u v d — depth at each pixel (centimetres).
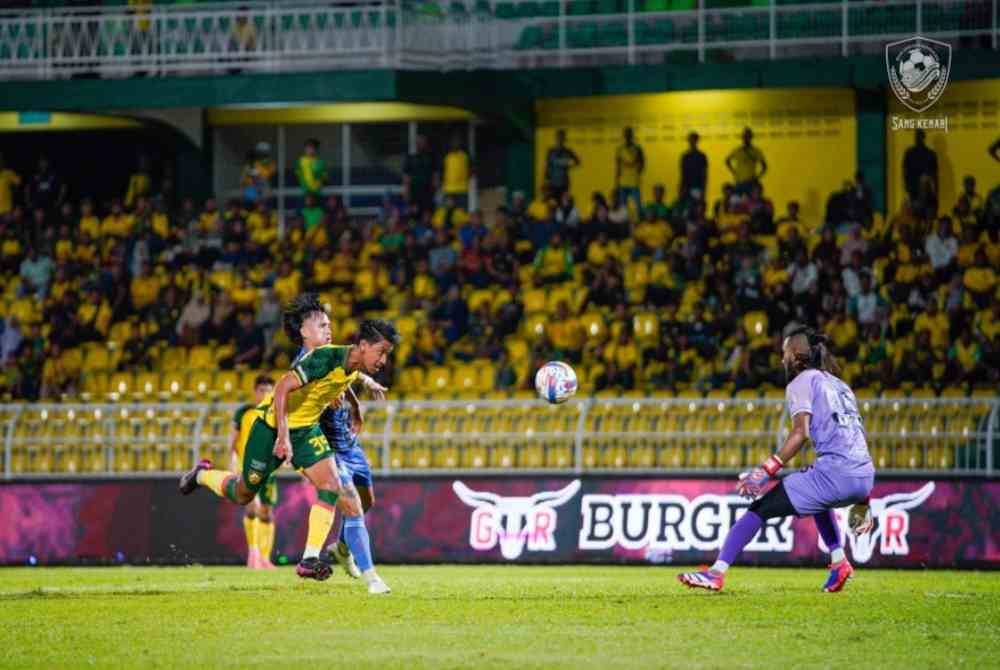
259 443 3800
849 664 2645
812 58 8100
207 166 9194
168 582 4784
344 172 9169
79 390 7838
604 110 8781
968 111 8262
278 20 8262
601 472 5881
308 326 3834
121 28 8438
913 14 8144
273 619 3312
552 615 3347
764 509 3684
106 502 6178
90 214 8750
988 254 7606
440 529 5969
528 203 8862
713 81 8250
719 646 2853
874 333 7275
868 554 5603
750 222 8012
